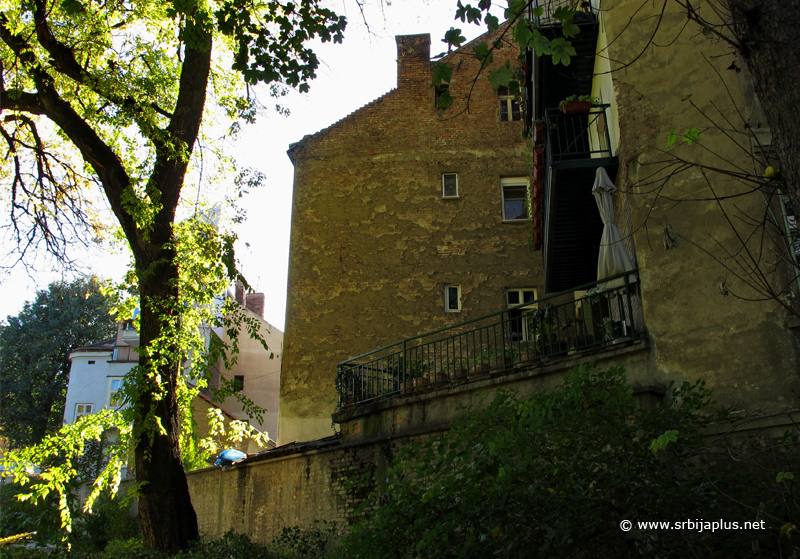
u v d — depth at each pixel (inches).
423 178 799.1
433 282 756.6
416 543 222.7
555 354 351.9
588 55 450.3
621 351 324.2
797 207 141.3
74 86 513.0
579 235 478.6
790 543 194.1
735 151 320.8
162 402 446.0
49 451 430.0
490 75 212.2
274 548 464.1
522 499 213.0
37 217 522.0
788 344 289.6
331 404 717.9
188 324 504.7
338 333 744.3
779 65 144.3
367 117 829.8
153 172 471.8
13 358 1560.0
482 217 778.2
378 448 430.6
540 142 457.1
